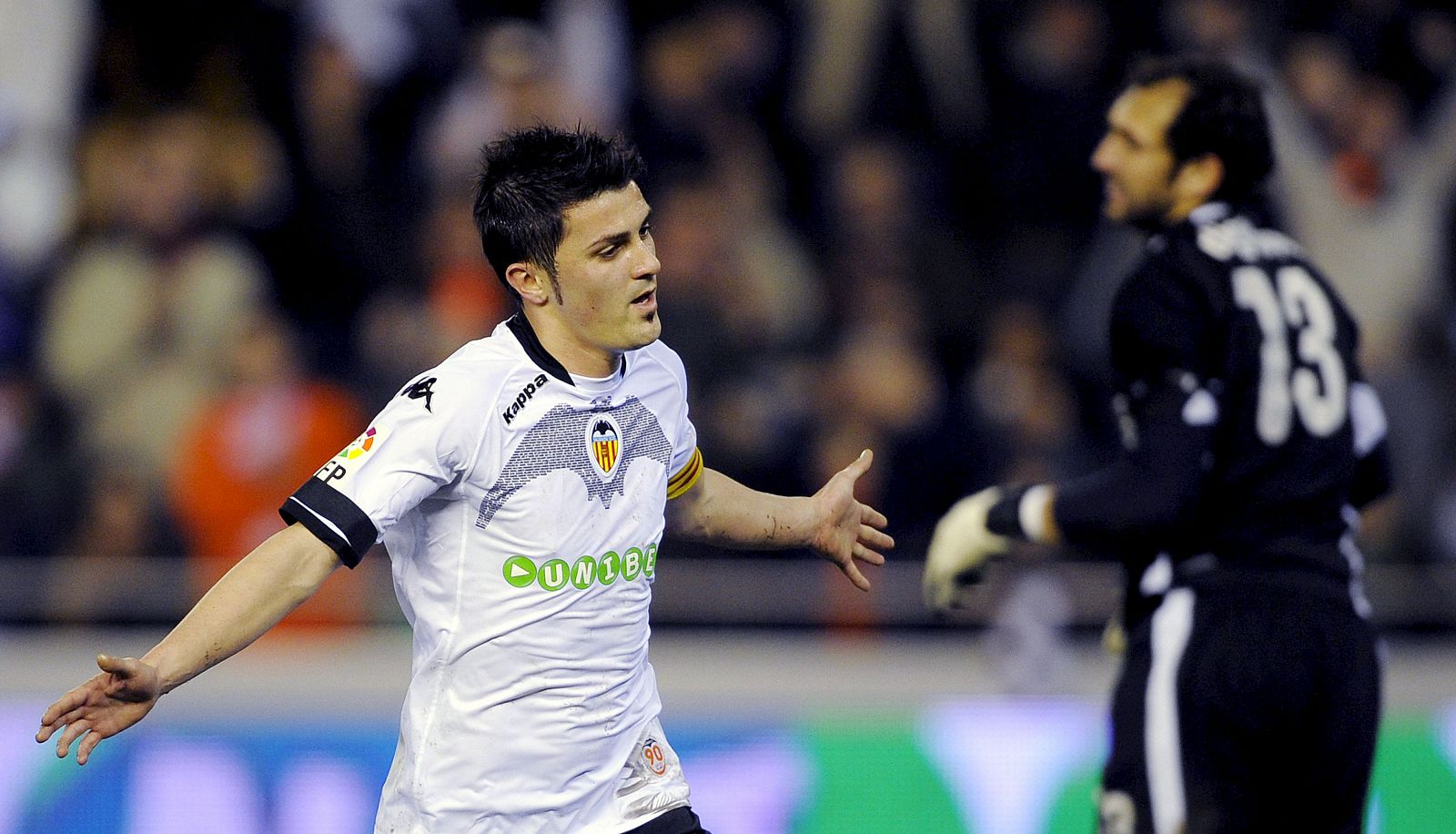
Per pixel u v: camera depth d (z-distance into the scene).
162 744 17.55
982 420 23.41
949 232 26.72
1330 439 11.91
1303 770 11.66
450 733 9.92
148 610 20.16
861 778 17.59
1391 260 26.25
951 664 20.06
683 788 10.68
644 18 27.47
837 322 25.28
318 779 17.64
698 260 24.66
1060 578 19.70
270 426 21.86
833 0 27.30
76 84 26.17
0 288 24.58
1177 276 11.90
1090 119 27.30
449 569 9.81
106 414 23.08
